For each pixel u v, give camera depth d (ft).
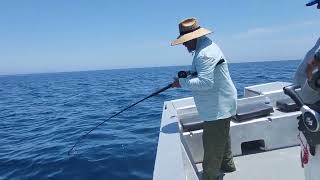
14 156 26.11
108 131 32.73
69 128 37.68
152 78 183.01
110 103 62.18
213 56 8.93
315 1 5.74
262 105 13.15
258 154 12.43
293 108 12.93
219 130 9.43
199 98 9.45
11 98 92.58
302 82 6.06
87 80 213.46
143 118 39.32
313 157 6.17
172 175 7.26
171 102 15.89
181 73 9.52
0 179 21.07
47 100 79.61
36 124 43.27
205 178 9.70
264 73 134.41
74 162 22.61
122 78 206.59
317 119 5.58
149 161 21.45
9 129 40.50
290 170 11.01
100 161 22.22
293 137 12.60
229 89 9.34
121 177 19.13
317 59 5.35
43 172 21.53
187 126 12.14
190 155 10.85
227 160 11.19
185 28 9.39
